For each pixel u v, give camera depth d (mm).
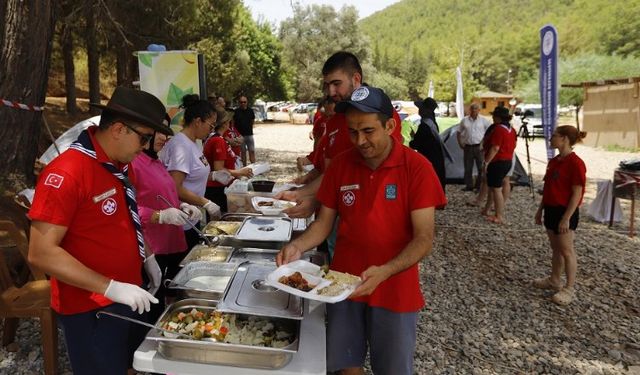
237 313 1746
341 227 1919
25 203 3416
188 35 13773
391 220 1789
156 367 1545
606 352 3412
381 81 63688
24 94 4188
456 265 5270
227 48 22125
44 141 7441
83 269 1565
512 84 70938
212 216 3252
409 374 1923
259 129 29078
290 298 1887
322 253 2609
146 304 1613
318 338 1735
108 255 1725
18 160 4211
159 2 10750
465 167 9273
